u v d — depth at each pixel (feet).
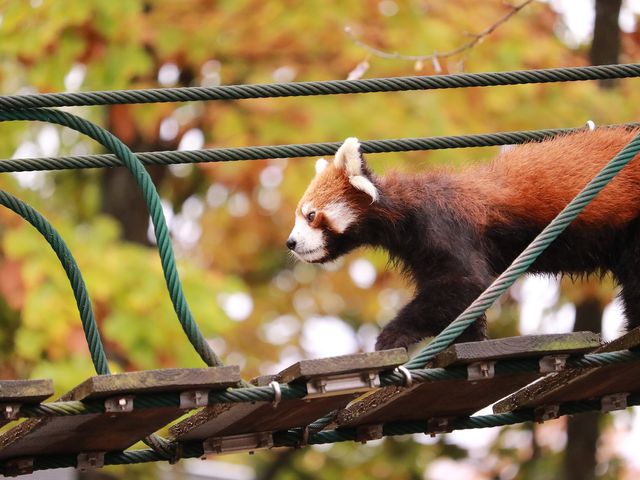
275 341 66.28
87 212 64.44
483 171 33.35
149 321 49.49
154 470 59.88
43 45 51.85
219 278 52.54
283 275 68.44
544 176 32.53
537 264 32.89
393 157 51.85
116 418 25.03
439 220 32.19
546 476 62.64
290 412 26.78
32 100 32.04
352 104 53.21
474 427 29.68
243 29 54.19
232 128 54.03
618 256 32.09
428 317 31.14
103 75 53.42
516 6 42.88
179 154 34.71
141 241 63.87
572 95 53.01
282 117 53.47
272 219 62.34
